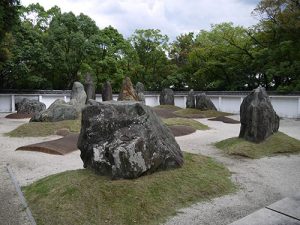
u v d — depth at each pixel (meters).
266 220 3.38
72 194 4.11
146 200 4.04
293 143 7.95
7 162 6.74
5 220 3.81
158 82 30.03
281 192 4.83
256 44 23.77
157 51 29.61
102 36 26.25
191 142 9.30
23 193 4.64
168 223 3.74
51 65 22.73
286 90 18.78
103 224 3.64
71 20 24.52
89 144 4.71
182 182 4.61
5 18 16.14
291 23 18.56
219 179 5.07
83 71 25.66
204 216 3.93
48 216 3.80
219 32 24.30
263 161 6.83
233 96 21.91
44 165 6.45
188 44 31.86
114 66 26.48
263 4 20.44
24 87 24.44
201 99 18.77
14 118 16.50
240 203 4.36
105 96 18.73
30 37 22.03
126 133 4.55
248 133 8.09
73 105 12.52
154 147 4.66
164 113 15.81
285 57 20.81
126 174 4.38
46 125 11.10
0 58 19.42
